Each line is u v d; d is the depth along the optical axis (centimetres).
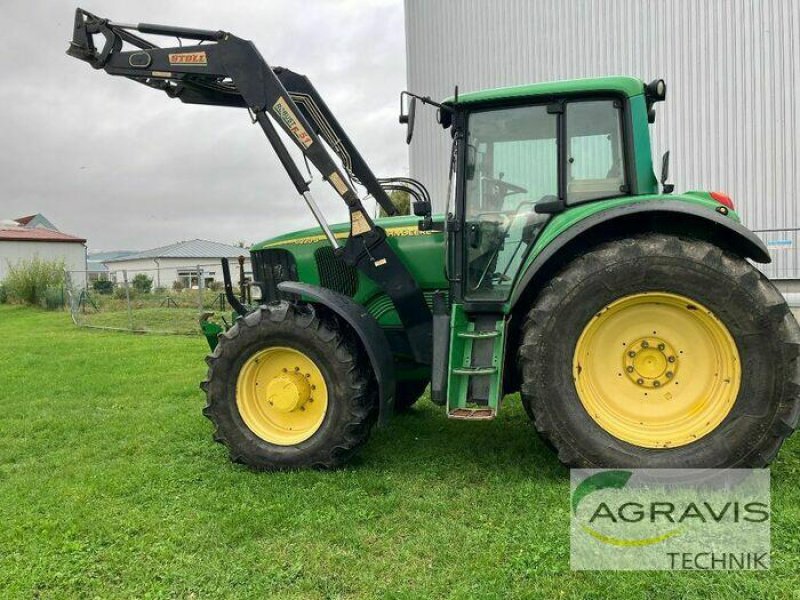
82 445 441
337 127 473
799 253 848
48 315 1855
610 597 218
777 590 216
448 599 220
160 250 5541
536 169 356
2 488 355
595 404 321
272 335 359
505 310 339
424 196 477
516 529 271
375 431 439
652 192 344
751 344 296
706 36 895
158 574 247
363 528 280
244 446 364
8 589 238
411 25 1188
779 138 858
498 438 413
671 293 307
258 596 229
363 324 355
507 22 1071
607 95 346
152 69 409
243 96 394
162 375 728
